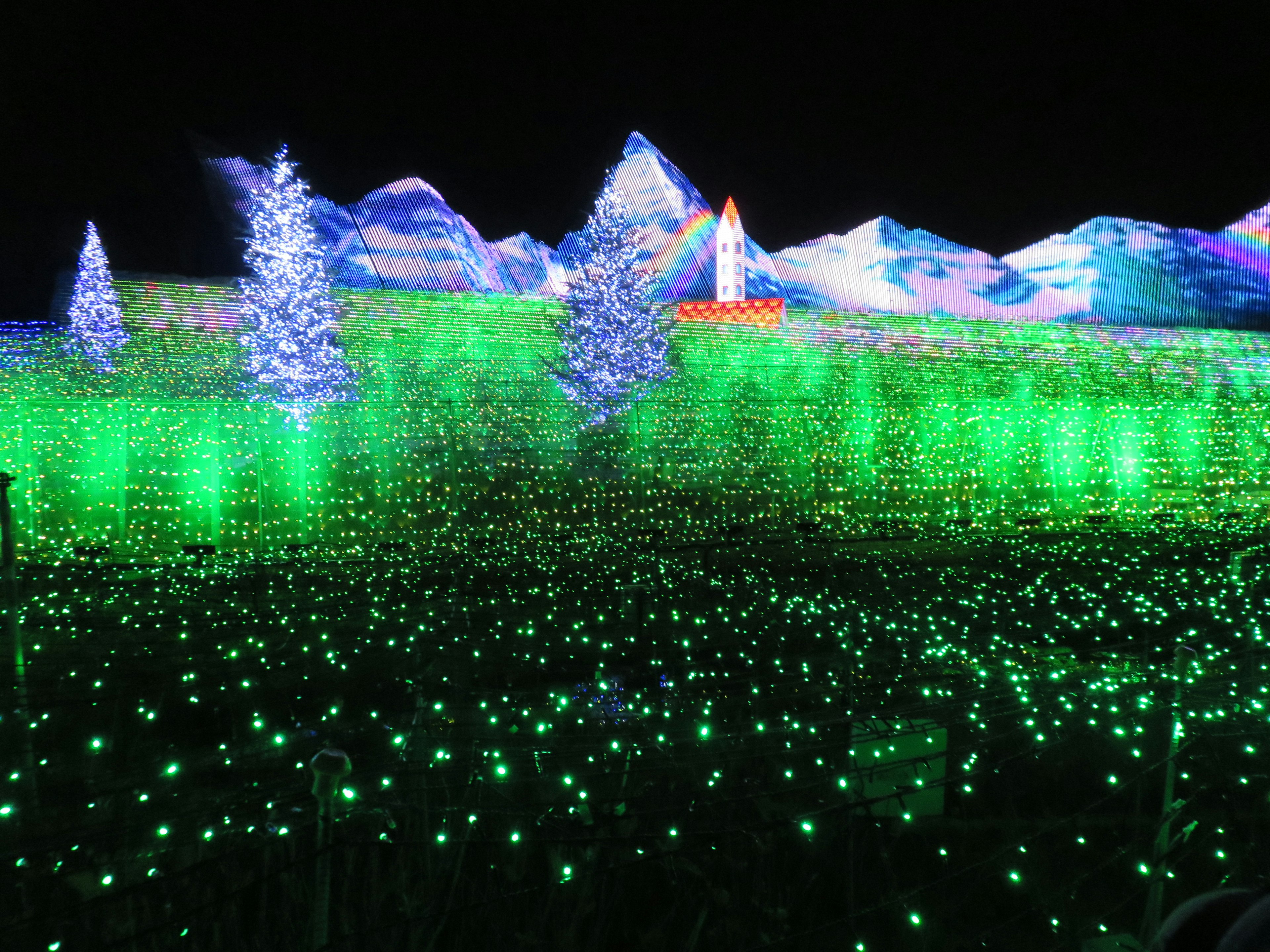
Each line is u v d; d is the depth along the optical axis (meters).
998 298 35.03
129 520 14.33
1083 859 4.52
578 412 19.42
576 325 20.12
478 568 10.22
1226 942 1.00
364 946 3.37
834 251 36.03
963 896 4.05
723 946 3.74
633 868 3.96
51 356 18.00
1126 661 6.41
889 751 4.48
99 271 18.91
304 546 11.12
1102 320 32.12
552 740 4.81
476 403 18.75
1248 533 13.74
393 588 9.14
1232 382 22.41
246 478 16.55
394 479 16.88
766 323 23.95
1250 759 4.94
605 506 16.08
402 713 5.57
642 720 5.28
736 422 19.41
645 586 8.42
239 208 29.02
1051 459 19.50
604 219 20.59
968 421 20.25
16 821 4.12
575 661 6.97
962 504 16.75
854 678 5.74
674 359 21.30
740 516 15.38
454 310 21.53
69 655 6.55
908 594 9.52
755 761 4.84
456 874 3.56
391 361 19.80
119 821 3.71
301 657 6.64
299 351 17.44
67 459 15.88
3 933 2.66
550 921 3.69
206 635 7.05
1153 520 14.54
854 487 17.56
